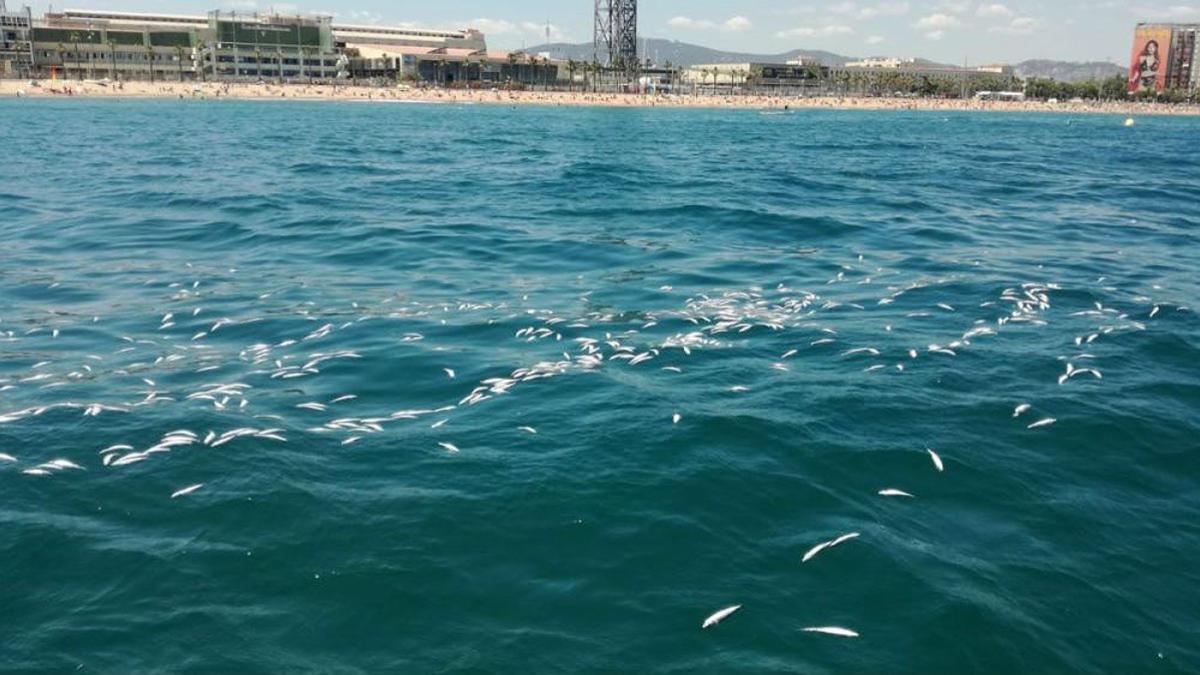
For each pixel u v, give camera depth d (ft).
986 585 21.89
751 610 20.77
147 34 574.97
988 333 41.96
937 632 20.13
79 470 27.27
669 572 22.24
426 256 61.11
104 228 70.85
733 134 252.42
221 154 143.74
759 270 56.70
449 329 42.73
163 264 58.03
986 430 30.63
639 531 23.98
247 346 40.32
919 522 24.80
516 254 62.08
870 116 486.38
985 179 119.34
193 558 22.65
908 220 78.38
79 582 21.66
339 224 73.41
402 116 351.25
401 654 19.24
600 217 78.89
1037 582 22.12
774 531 24.14
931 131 290.56
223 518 24.53
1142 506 26.00
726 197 93.45
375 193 94.58
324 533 23.79
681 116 426.51
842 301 48.24
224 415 31.73
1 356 38.78
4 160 125.49
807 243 66.95
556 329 42.55
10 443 29.19
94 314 45.70
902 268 57.52
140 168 117.50
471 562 22.57
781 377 35.58
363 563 22.45
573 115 413.80
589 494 25.84
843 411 31.96
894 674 18.85
